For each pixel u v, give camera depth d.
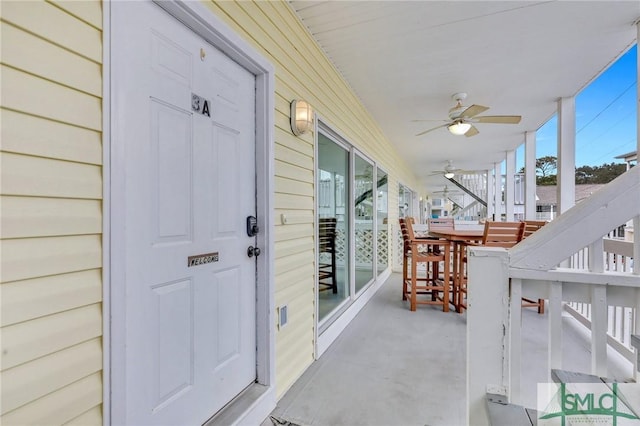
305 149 2.48
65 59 0.90
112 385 1.03
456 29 2.48
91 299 0.97
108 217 1.02
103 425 1.00
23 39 0.81
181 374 1.37
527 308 4.02
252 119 1.90
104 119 1.01
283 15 2.13
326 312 3.13
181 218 1.37
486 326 1.22
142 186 1.17
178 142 1.35
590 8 2.21
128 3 1.10
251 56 1.74
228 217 1.68
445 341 2.94
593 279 1.17
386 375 2.29
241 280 1.80
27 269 0.82
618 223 1.15
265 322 1.90
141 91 1.16
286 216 2.16
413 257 3.94
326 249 3.13
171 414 1.31
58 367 0.88
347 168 3.70
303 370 2.36
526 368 2.38
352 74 3.28
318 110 2.71
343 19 2.37
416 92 3.77
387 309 4.00
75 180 0.93
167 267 1.29
